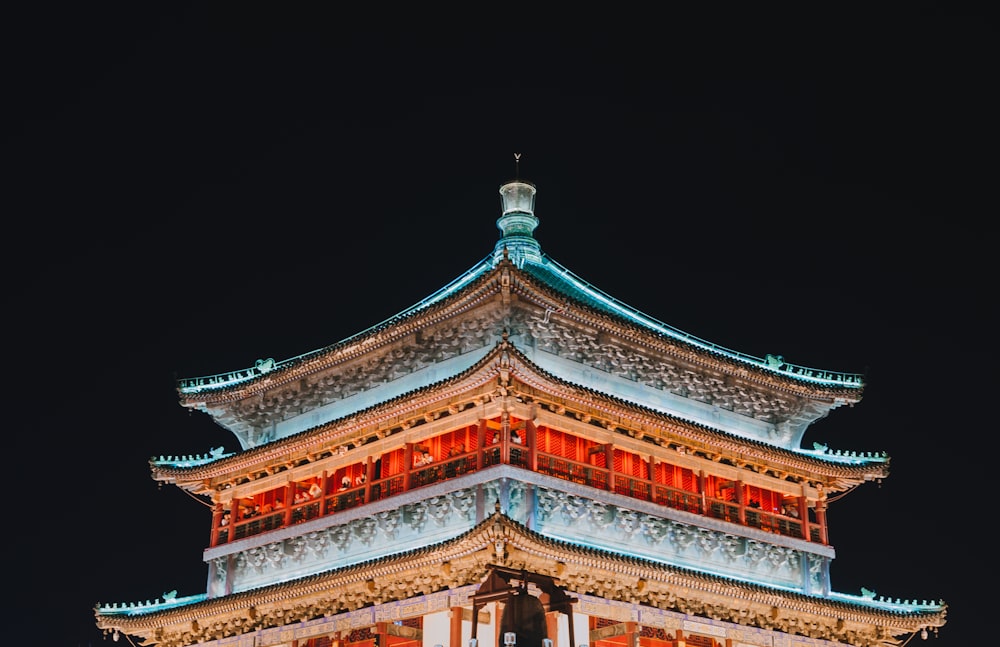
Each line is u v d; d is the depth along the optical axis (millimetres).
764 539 53562
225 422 59812
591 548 44406
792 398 58219
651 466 50188
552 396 46344
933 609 57250
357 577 47094
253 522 55281
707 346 56750
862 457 57719
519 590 33750
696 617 49250
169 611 55406
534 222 57938
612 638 48812
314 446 52750
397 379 53250
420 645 48938
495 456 44938
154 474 58156
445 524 46719
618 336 50875
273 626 52000
